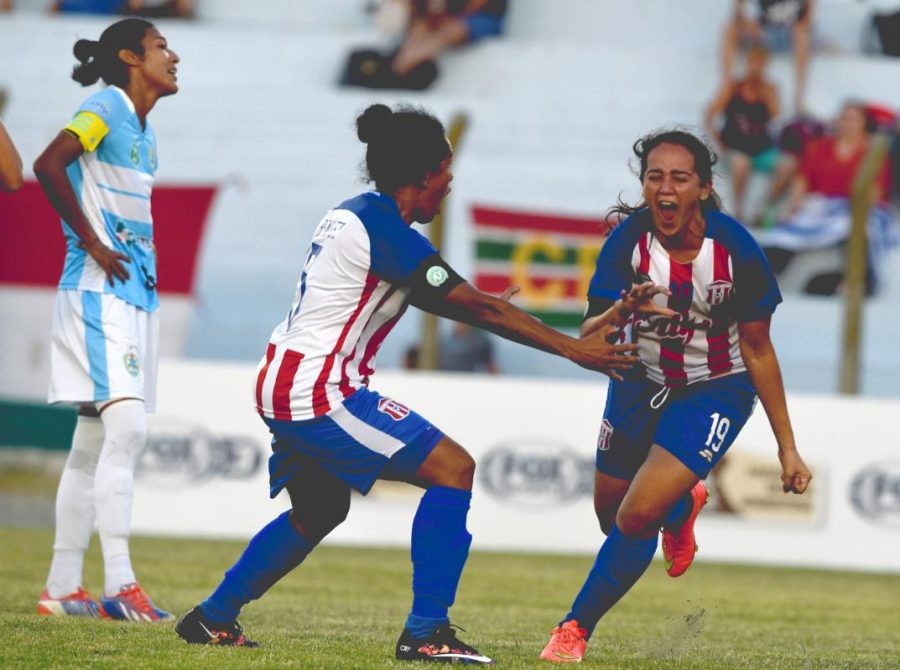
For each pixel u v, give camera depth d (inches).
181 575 984.3
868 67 2007.9
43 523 1461.6
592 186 1904.5
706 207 557.6
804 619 874.8
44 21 2114.9
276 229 1907.0
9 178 584.4
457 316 510.6
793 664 593.3
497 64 2053.4
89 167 685.9
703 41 2110.0
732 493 1352.1
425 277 506.3
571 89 2043.6
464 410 1362.0
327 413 510.6
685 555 616.4
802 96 1948.8
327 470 518.6
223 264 1882.4
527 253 1621.6
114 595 682.2
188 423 1363.2
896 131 1830.7
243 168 1941.4
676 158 528.7
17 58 2084.2
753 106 1814.7
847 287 1386.6
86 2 2127.2
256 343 1836.9
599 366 502.0
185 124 1985.7
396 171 521.0
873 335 1782.7
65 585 708.0
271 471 545.0
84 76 706.2
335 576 1045.8
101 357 679.7
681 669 542.0
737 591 1066.7
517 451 1364.4
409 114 525.7
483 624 746.8
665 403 581.3
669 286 549.3
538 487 1360.7
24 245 1608.0
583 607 555.5
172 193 1573.6
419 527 516.4
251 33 2103.8
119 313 687.1
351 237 508.7
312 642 587.5
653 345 566.9
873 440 1354.6
